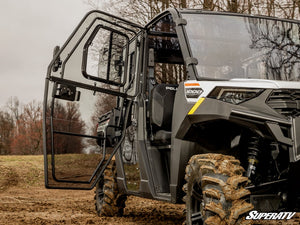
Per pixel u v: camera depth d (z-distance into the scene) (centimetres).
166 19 541
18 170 1841
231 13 495
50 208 845
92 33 482
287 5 871
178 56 647
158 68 700
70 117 464
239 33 476
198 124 421
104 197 670
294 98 384
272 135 371
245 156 429
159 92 526
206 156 388
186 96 431
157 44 623
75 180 462
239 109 385
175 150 450
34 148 5281
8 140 5662
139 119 541
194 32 465
